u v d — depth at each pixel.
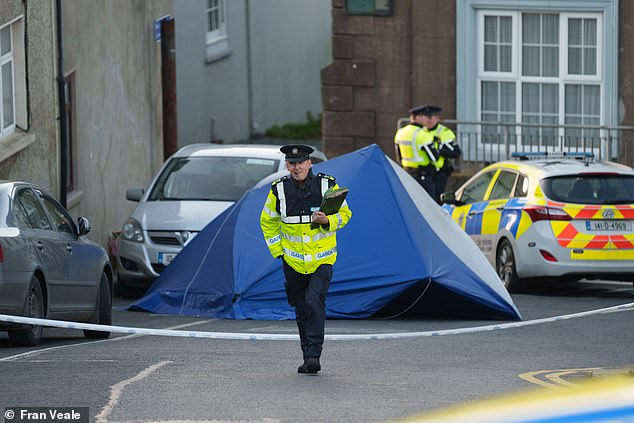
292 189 33.47
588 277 55.81
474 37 82.12
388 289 48.28
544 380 31.83
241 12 109.69
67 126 67.31
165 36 82.06
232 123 108.12
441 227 50.16
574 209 54.72
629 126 80.62
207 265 51.47
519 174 57.78
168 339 42.38
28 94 61.84
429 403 28.39
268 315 49.03
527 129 82.00
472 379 32.12
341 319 48.84
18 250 37.88
